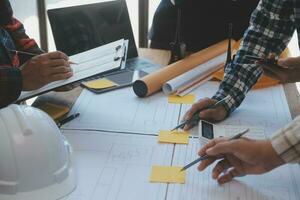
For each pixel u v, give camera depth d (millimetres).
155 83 1447
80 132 1191
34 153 859
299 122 866
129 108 1361
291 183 972
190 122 1233
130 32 1839
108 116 1301
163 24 1977
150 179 971
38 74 1256
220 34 1953
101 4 1777
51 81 1268
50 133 903
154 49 1980
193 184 959
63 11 1672
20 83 1223
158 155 1079
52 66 1266
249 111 1352
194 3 1903
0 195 857
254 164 915
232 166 966
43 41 3080
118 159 1054
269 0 1382
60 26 1653
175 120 1285
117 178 973
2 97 1199
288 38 1421
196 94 1484
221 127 1218
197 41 1968
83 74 1302
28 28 3076
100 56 1427
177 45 1689
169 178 978
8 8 1552
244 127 1227
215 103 1299
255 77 1407
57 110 1306
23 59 1479
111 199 899
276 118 1305
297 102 1428
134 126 1237
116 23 1805
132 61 1775
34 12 3076
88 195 909
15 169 849
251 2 1878
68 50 1662
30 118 899
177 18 1828
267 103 1416
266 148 881
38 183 867
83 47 1698
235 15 1910
